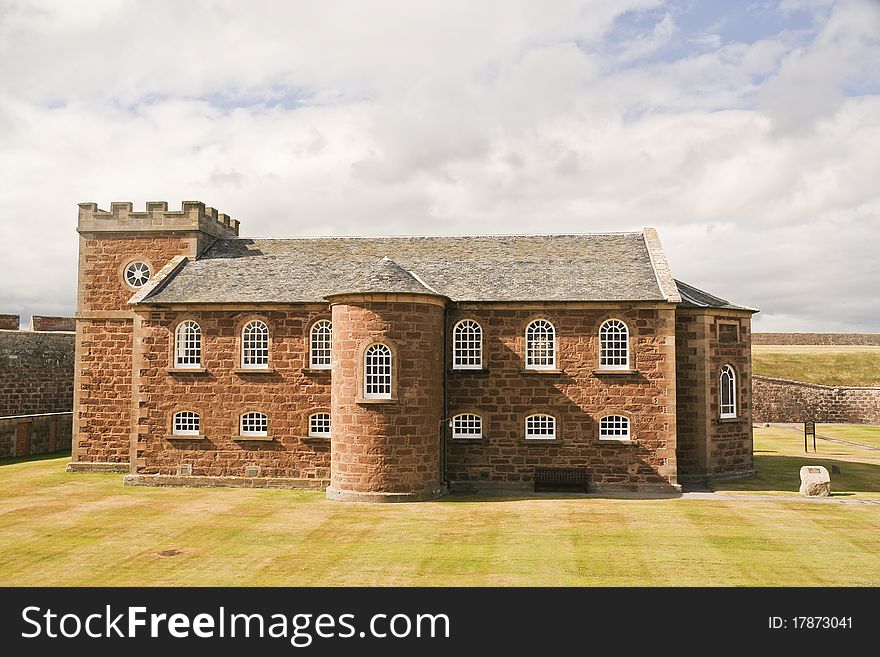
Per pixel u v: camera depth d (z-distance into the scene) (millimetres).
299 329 32906
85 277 38375
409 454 29062
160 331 33531
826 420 65375
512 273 34000
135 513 26828
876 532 23406
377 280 29781
